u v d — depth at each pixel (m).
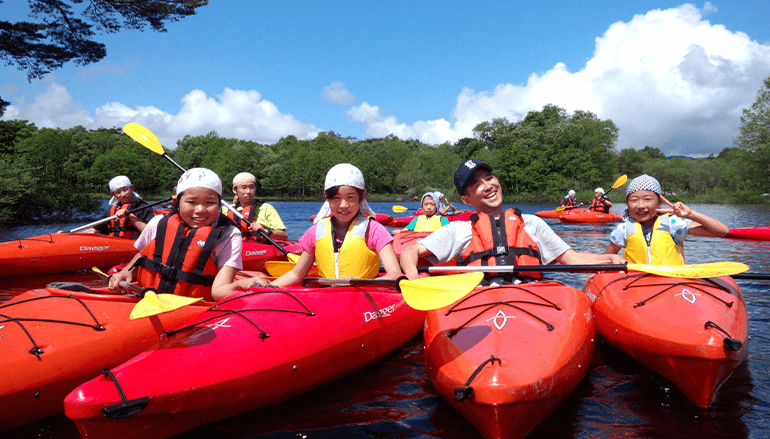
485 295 2.88
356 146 102.56
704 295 2.94
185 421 2.12
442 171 72.38
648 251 3.58
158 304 2.54
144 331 2.92
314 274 4.54
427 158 80.62
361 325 2.99
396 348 3.54
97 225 7.20
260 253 6.82
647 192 3.58
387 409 2.57
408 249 3.18
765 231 3.68
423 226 7.65
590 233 13.08
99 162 72.31
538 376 2.08
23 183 19.72
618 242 3.78
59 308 2.85
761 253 8.23
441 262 3.35
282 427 2.36
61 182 22.78
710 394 2.46
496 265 3.16
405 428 2.35
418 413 2.52
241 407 2.34
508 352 2.22
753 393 2.66
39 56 15.54
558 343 2.38
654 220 3.66
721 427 2.28
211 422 2.32
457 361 2.26
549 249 3.35
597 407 2.54
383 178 80.00
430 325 2.80
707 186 64.12
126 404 1.88
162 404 2.00
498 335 2.38
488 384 1.99
